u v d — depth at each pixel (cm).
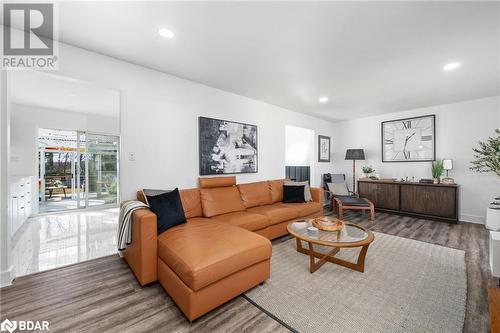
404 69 273
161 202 223
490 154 333
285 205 354
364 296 178
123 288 188
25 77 315
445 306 165
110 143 589
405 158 476
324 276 209
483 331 140
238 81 317
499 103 373
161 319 151
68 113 523
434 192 407
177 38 210
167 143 290
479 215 393
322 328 144
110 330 141
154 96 279
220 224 238
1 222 188
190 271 143
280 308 164
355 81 313
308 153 566
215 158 341
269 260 195
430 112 444
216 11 172
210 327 144
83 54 229
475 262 237
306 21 184
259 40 213
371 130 534
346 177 584
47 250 273
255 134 403
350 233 234
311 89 346
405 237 318
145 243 186
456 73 283
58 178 579
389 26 190
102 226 383
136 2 162
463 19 179
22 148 466
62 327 143
